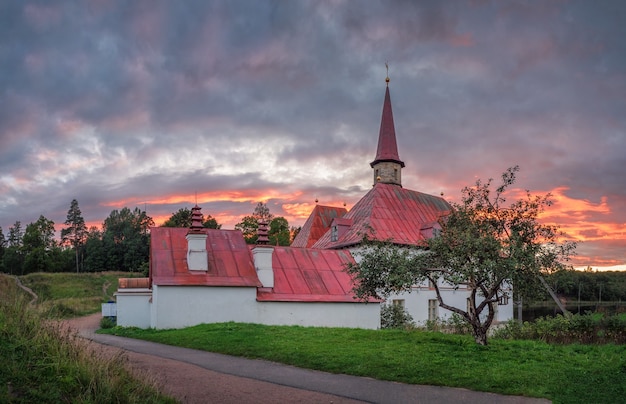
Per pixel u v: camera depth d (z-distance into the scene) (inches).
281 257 1186.0
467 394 450.0
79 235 4859.7
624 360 593.0
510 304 1878.7
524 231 675.4
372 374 516.1
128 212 5059.1
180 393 427.5
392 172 2301.9
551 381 489.7
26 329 433.4
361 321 1119.6
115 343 770.2
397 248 733.9
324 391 450.3
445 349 633.0
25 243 3722.9
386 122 2340.1
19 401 323.0
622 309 1288.1
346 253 1274.6
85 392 351.6
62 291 2600.9
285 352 617.9
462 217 698.8
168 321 965.2
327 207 2106.3
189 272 1015.0
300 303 1064.8
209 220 3479.3
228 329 842.8
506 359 586.6
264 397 424.2
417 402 421.4
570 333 865.5
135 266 4042.8
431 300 1663.4
